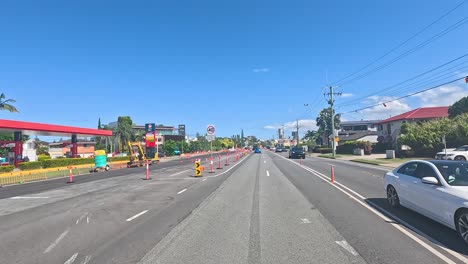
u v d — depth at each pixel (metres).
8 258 6.62
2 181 27.94
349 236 7.50
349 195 13.39
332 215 9.71
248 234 7.88
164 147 83.75
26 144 79.38
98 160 37.41
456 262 5.82
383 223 8.58
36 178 30.03
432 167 8.37
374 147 61.00
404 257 6.09
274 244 7.05
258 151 92.94
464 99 54.75
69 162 43.25
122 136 86.62
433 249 6.49
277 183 18.28
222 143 146.50
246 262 6.02
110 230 8.62
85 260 6.34
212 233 8.04
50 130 41.19
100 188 18.69
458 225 6.91
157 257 6.38
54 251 6.97
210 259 6.21
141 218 9.99
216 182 19.48
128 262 6.14
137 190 16.92
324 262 5.94
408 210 10.09
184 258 6.29
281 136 172.50
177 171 30.02
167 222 9.35
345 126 104.81
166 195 14.76
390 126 64.62
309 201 12.22
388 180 10.69
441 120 41.78
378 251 6.45
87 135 51.53
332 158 50.22
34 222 9.95
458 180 7.74
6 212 11.96
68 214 10.99
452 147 38.47
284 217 9.63
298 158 51.66
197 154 92.00
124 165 47.78
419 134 41.03
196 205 11.95
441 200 7.46
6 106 41.31
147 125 51.53
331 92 53.16
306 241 7.21
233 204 11.95
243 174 24.45
